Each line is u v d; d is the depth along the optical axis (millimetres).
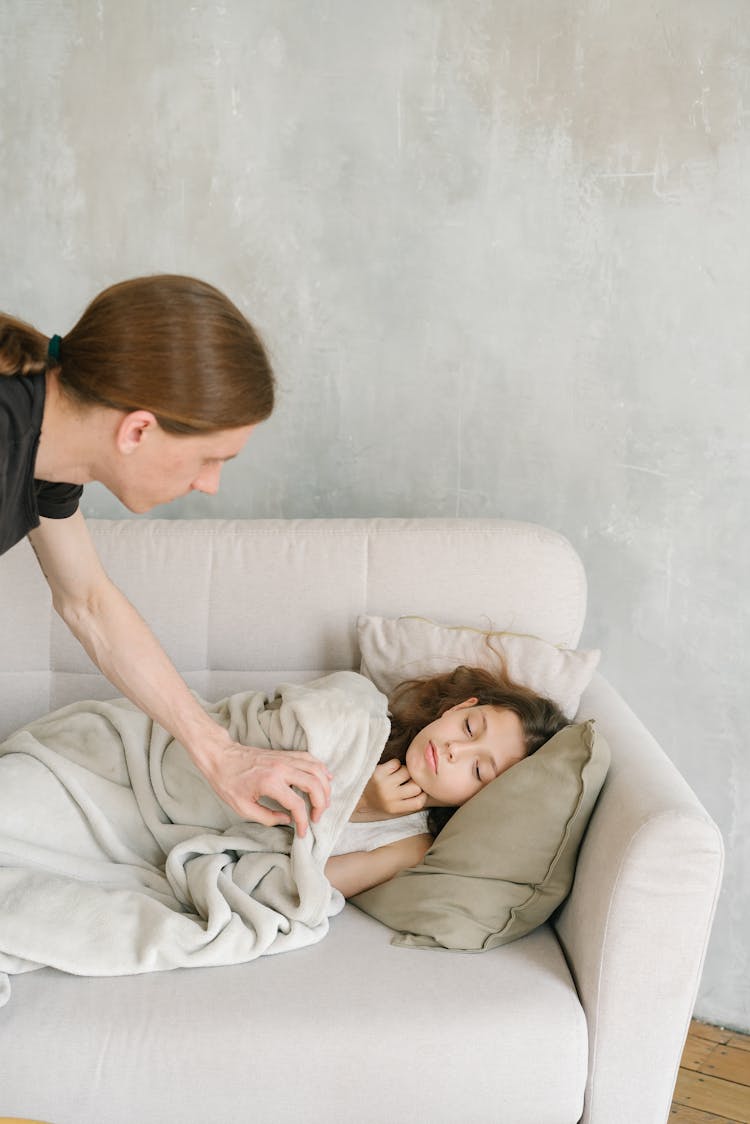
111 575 2037
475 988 1450
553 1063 1399
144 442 1250
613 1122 1474
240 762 1586
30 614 2029
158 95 2250
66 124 2295
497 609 1995
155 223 2307
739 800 2217
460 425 2246
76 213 2330
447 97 2135
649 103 2037
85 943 1461
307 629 2023
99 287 2355
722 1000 2273
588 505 2203
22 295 2389
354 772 1643
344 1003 1410
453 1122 1401
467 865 1611
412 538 2027
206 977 1463
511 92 2102
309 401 2307
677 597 2182
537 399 2193
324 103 2188
